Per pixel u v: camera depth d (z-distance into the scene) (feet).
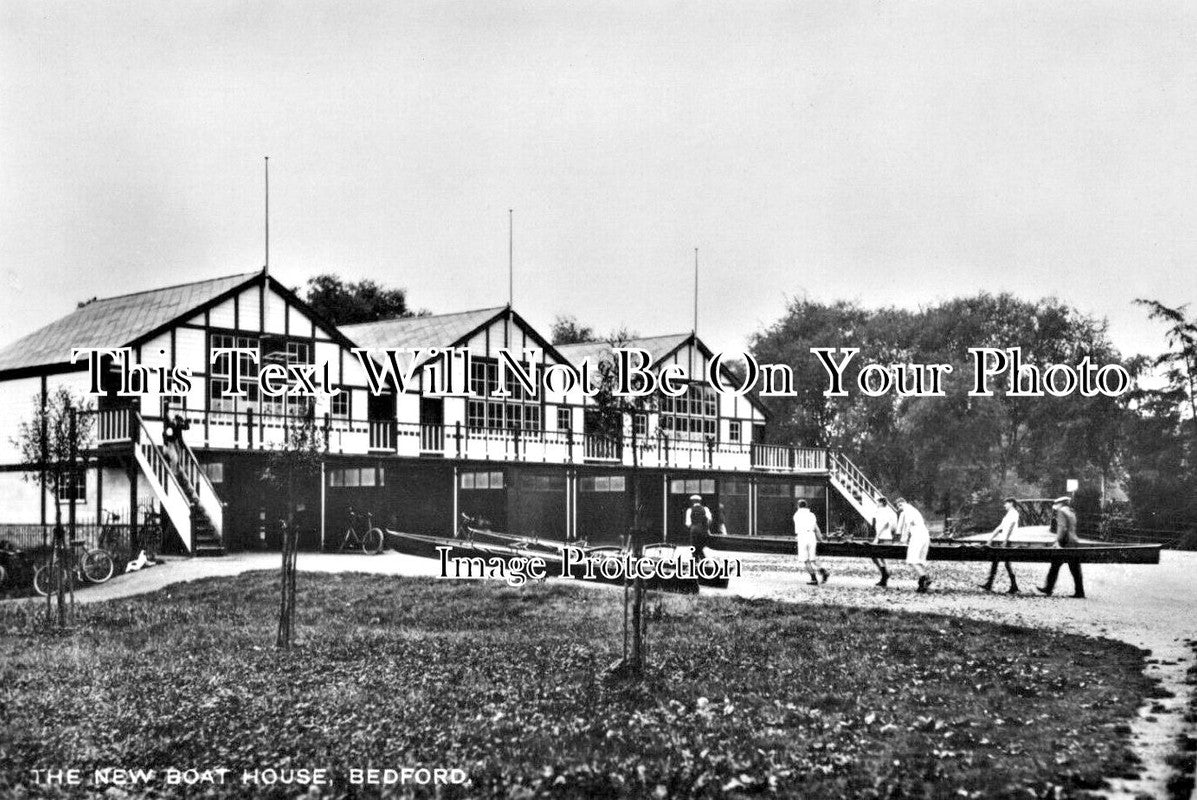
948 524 174.40
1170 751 36.81
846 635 63.67
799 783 34.63
